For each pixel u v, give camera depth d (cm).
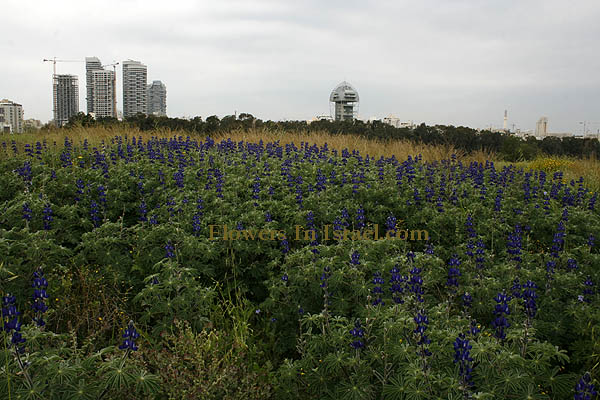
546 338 433
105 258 514
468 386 285
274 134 1711
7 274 437
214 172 834
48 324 433
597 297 460
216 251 541
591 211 802
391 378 314
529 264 540
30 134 1508
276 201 684
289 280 484
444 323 392
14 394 270
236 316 477
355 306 446
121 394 306
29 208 587
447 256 607
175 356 349
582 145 2147
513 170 1077
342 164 1020
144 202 677
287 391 359
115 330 455
